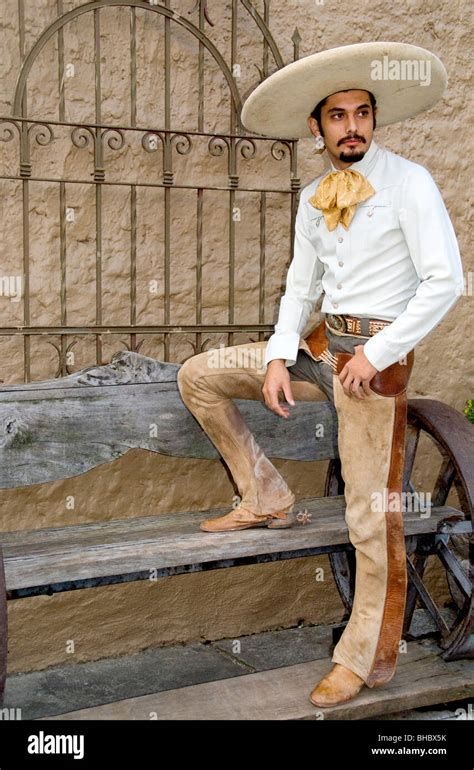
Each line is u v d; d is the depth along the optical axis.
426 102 2.95
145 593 3.70
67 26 3.35
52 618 3.53
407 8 3.97
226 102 3.67
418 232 2.62
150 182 3.55
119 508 3.62
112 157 3.47
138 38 3.48
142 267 3.57
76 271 3.46
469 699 3.21
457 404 4.27
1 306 3.33
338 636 3.42
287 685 2.94
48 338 3.44
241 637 3.91
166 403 3.23
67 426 3.05
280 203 3.83
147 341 3.60
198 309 3.65
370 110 2.72
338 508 3.33
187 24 3.50
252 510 2.98
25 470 2.99
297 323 2.97
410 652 3.23
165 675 3.51
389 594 2.80
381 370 2.62
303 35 3.79
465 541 3.73
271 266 3.83
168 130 3.50
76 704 3.25
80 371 3.18
